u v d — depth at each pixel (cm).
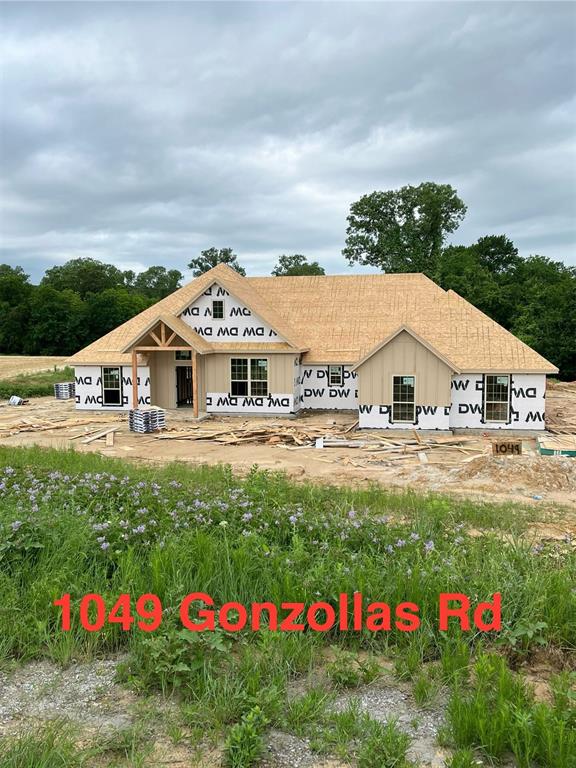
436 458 2069
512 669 673
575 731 525
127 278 15662
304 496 1323
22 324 8725
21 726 563
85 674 654
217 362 3062
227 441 2375
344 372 3136
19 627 699
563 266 8900
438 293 3281
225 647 648
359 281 3491
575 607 741
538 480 1639
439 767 516
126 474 1435
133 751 519
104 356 3197
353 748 538
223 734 553
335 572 790
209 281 3047
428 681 633
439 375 2567
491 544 935
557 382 4856
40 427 2706
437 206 7738
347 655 667
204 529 965
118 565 845
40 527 897
